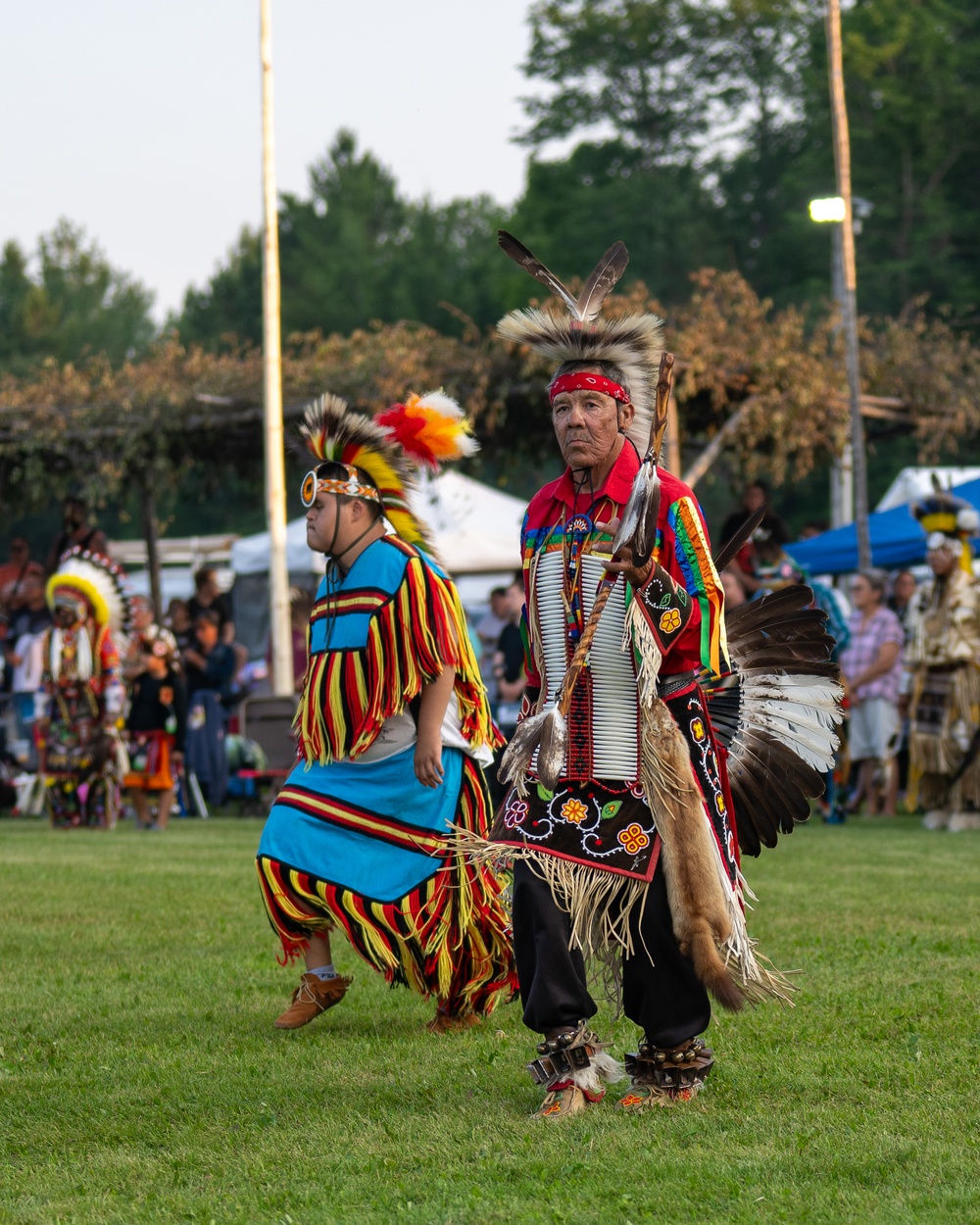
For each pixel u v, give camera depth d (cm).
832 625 3291
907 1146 846
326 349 4131
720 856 937
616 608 939
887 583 3703
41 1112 973
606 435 955
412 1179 820
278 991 1366
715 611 930
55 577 3300
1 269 16475
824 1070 1020
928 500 2942
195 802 3741
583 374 954
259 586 5716
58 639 3281
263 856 1202
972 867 2191
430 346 3925
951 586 2920
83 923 1734
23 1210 782
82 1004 1304
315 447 1256
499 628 4141
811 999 1257
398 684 1197
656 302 3744
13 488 4606
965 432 4238
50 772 3306
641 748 934
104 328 15550
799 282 10588
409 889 1199
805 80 10625
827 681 1016
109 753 3269
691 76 11569
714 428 4047
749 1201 761
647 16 11281
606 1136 883
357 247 13588
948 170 10094
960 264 9738
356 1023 1252
